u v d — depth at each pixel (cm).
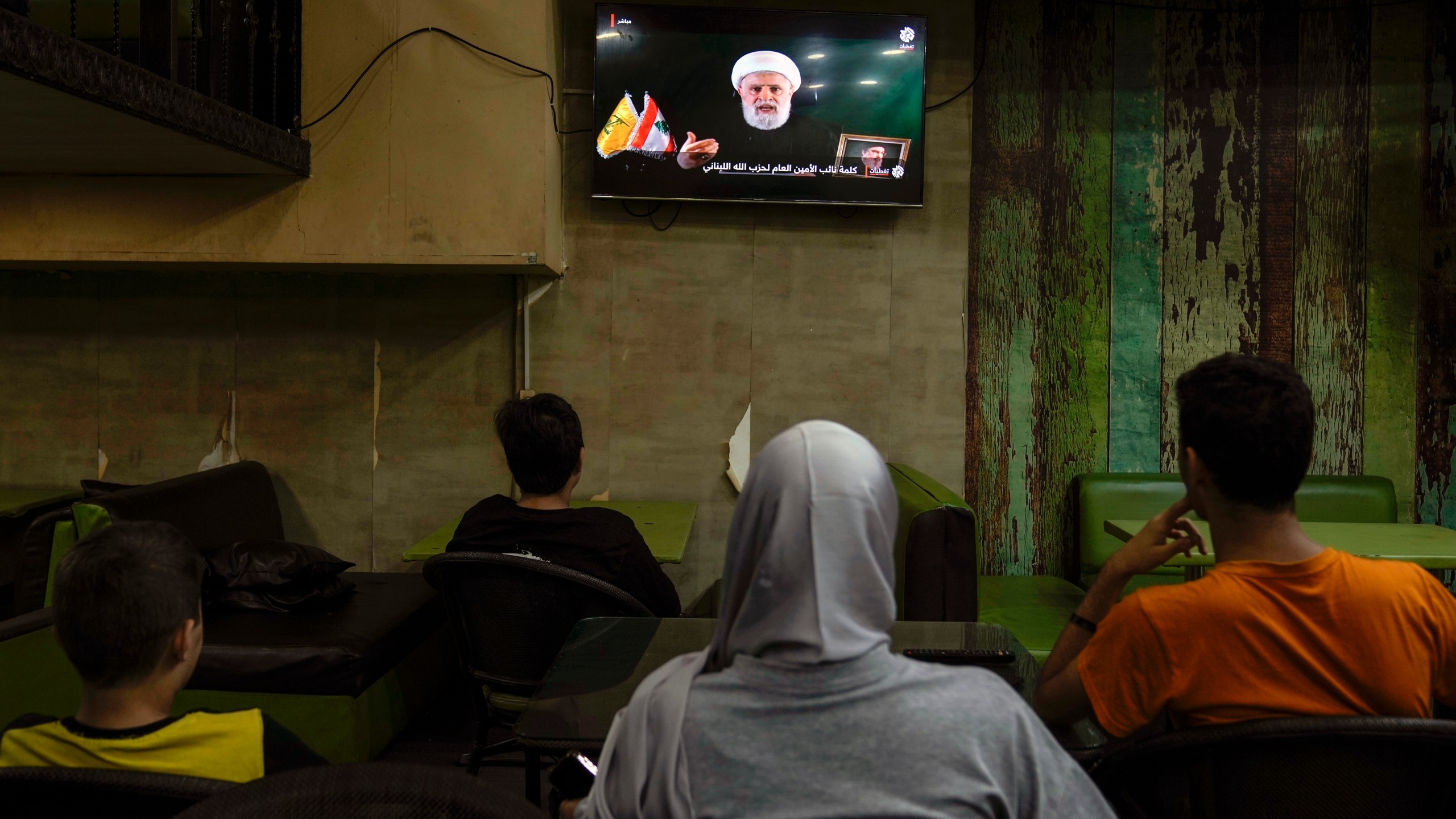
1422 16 383
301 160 316
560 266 370
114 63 224
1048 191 385
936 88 381
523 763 246
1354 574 116
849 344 383
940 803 73
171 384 386
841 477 81
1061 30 383
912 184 367
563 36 367
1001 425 388
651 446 383
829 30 362
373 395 383
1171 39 385
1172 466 391
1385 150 387
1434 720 106
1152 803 119
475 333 381
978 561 282
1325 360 390
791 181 365
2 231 321
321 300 382
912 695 78
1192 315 390
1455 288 386
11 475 390
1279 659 115
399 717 287
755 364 382
